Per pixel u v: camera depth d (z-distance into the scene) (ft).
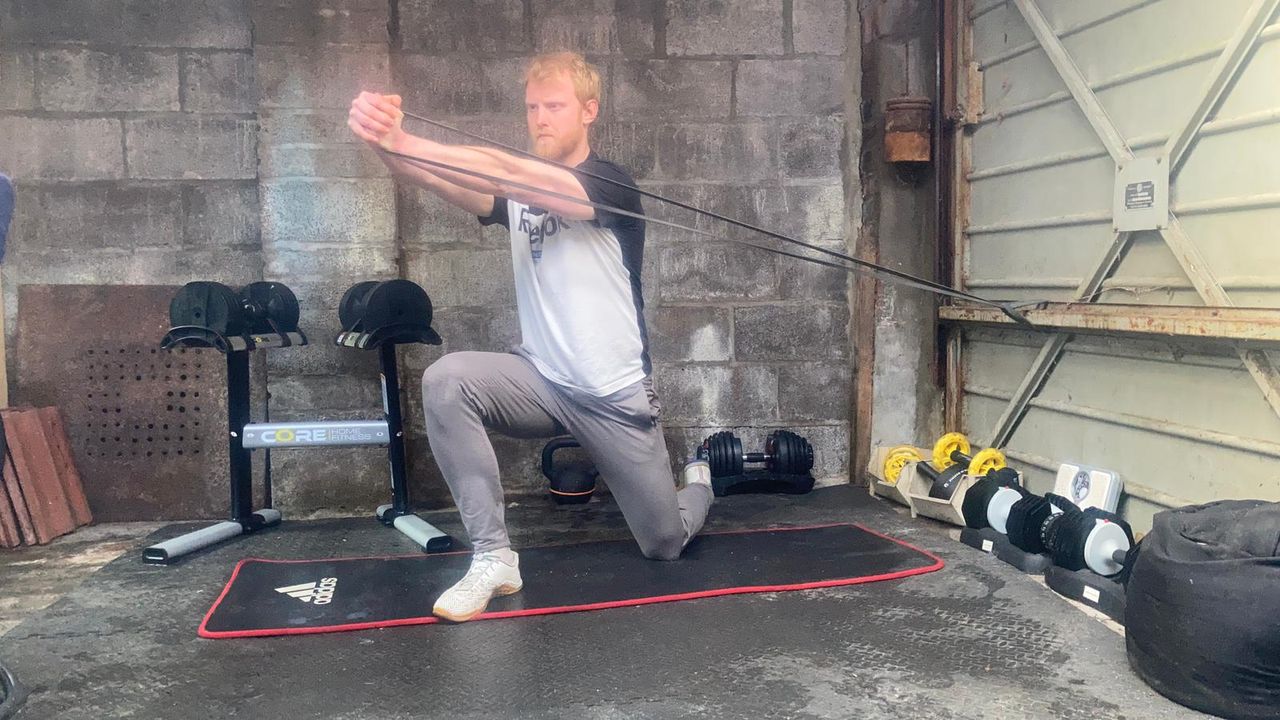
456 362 7.80
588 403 8.11
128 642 7.24
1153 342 9.00
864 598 8.04
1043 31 10.27
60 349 11.46
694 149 12.40
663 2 12.23
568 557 9.37
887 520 10.84
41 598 8.64
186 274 11.76
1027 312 10.44
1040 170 10.61
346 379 11.53
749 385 12.66
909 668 6.57
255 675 6.61
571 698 6.17
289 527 10.93
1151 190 8.73
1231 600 5.69
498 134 12.03
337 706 6.11
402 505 10.77
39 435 10.78
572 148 8.09
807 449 12.21
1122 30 9.17
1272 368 7.61
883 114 12.42
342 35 11.28
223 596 8.25
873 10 12.39
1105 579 7.92
